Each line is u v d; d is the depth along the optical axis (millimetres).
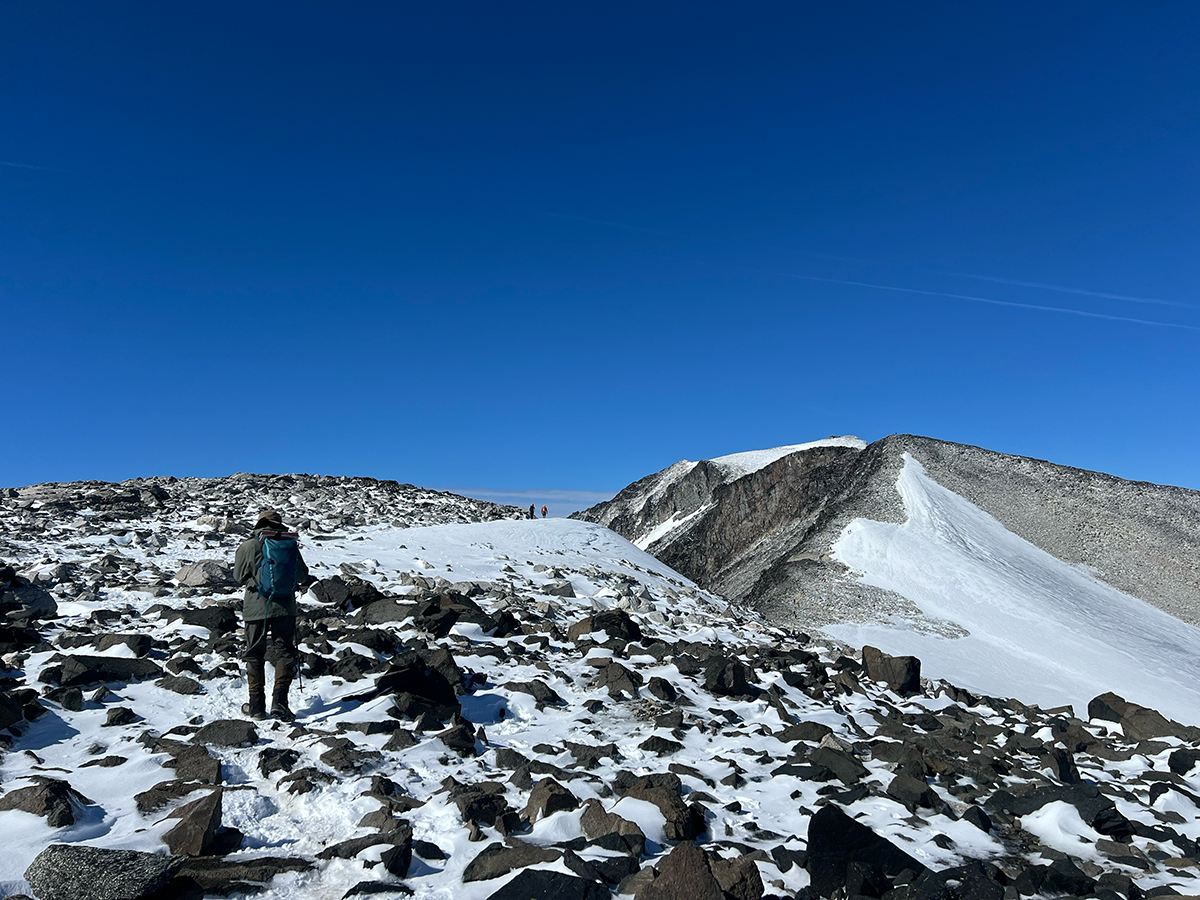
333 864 4312
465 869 4340
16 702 6195
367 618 11250
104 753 5832
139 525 19391
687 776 6332
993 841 5562
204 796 5000
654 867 4266
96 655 8055
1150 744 9539
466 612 11766
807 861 4629
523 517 31391
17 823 4391
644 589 18984
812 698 10297
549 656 10492
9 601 9641
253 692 6824
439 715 7297
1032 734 10133
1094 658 37969
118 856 3887
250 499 26500
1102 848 5625
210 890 3895
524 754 6652
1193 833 6363
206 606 10820
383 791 5387
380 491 32281
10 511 19844
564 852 4383
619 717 8062
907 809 5945
